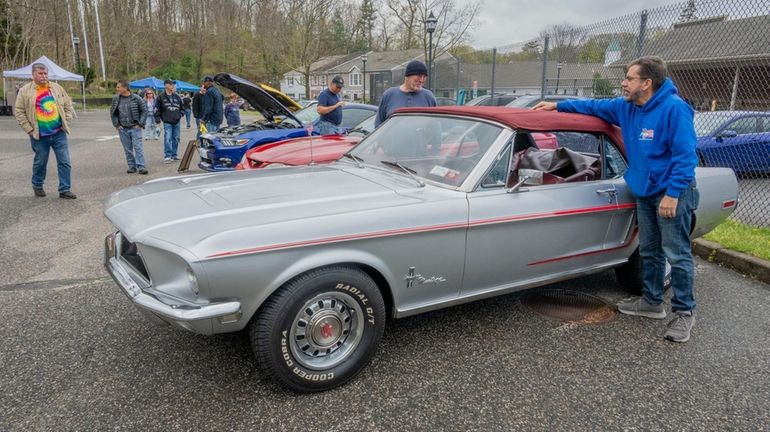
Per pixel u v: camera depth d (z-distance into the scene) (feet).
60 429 7.80
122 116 30.50
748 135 30.25
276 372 8.44
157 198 9.55
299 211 8.68
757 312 12.87
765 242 17.21
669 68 27.91
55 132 23.09
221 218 8.29
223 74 25.04
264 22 222.89
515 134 10.74
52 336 10.71
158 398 8.66
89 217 20.49
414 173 11.06
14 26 134.21
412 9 154.71
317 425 8.09
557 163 12.00
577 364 10.16
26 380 9.07
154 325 11.27
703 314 12.73
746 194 27.09
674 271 11.30
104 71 173.99
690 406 8.88
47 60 90.07
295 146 19.27
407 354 10.36
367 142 13.30
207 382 9.16
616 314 12.58
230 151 24.44
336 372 8.91
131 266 9.16
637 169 11.57
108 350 10.19
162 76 213.46
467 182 10.19
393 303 9.55
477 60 61.21
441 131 11.75
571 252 11.69
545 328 11.69
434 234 9.46
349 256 8.58
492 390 9.18
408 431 8.00
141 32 215.72
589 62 31.17
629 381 9.61
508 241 10.50
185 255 7.40
